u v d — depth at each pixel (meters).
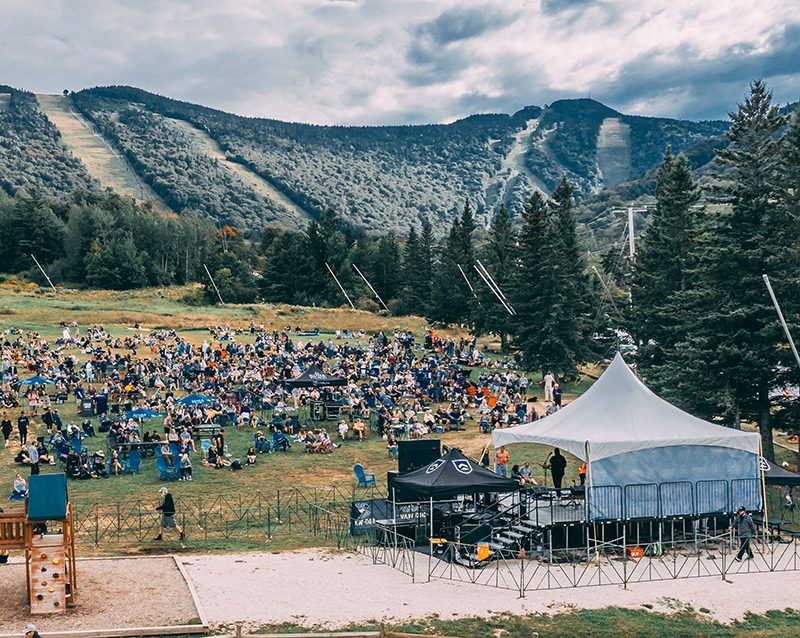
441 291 109.38
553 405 60.16
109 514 36.88
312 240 149.75
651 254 64.12
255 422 55.94
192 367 67.94
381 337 90.25
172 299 143.50
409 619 23.72
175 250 182.75
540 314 75.31
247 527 34.69
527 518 31.59
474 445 52.12
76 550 30.41
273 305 130.50
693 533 33.12
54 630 22.16
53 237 177.75
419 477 31.16
